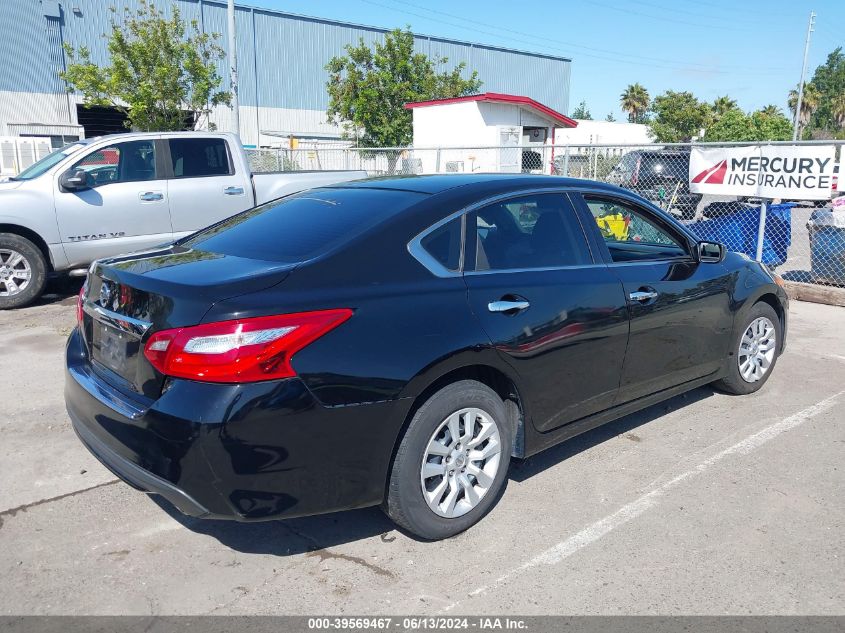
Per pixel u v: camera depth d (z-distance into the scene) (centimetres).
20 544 337
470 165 2183
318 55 4019
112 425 299
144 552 332
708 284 468
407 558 328
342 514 368
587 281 388
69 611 289
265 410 276
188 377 278
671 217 467
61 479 402
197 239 396
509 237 370
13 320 770
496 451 351
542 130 2489
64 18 3216
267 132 3369
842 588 305
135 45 1998
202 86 2053
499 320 342
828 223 888
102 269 344
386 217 340
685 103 4825
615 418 426
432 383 324
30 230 812
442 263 338
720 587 306
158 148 874
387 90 2769
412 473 319
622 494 389
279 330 281
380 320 305
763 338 539
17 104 3141
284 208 402
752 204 964
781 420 495
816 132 7719
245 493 280
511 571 318
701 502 380
